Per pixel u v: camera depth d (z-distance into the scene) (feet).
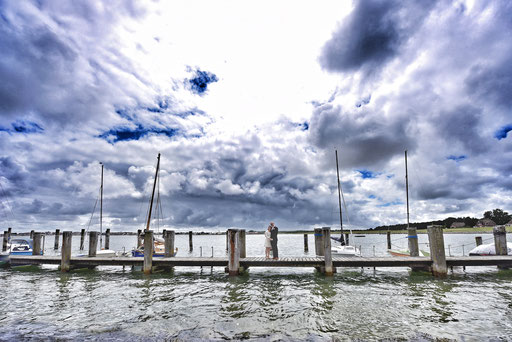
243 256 52.34
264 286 41.16
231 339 22.47
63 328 25.34
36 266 65.98
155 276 49.93
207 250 137.90
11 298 35.78
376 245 152.76
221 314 28.60
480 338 22.26
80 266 58.49
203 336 23.11
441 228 45.52
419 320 26.30
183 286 41.73
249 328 24.73
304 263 47.62
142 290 39.42
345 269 55.72
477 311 28.84
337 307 30.48
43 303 33.40
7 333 24.30
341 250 73.92
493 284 41.22
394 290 37.86
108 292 38.50
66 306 32.07
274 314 28.43
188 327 25.12
